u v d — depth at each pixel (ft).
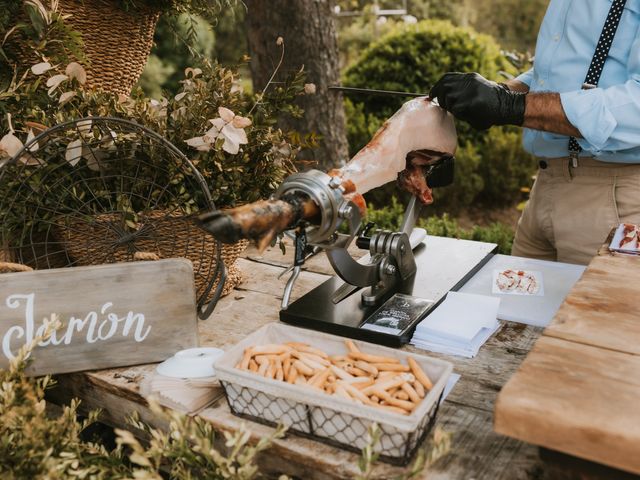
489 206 18.58
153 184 4.73
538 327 4.92
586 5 5.67
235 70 5.46
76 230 4.82
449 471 3.34
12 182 4.57
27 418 3.55
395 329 4.72
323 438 3.49
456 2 33.40
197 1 6.02
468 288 5.61
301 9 9.93
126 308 4.32
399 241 5.35
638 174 5.93
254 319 5.22
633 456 2.61
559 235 6.42
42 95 4.91
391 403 3.37
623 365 3.12
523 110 5.26
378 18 27.25
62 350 4.24
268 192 5.36
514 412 2.82
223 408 3.90
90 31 5.30
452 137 5.49
